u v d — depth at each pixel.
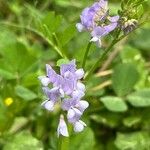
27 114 0.22
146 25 0.27
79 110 0.14
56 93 0.14
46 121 0.22
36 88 0.21
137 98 0.22
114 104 0.21
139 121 0.23
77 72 0.14
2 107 0.21
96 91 0.22
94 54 0.23
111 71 0.24
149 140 0.22
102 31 0.15
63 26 0.23
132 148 0.21
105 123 0.23
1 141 0.21
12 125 0.22
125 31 0.15
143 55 0.26
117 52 0.25
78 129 0.14
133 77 0.22
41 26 0.19
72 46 0.24
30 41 0.26
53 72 0.14
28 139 0.20
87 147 0.19
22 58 0.21
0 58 0.24
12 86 0.21
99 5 0.15
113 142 0.23
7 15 0.28
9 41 0.22
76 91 0.14
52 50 0.24
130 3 0.15
